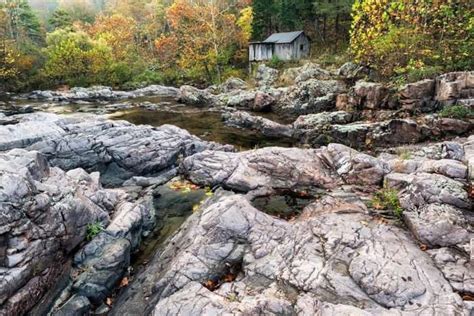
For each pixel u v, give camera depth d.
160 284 6.19
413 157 11.06
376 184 10.05
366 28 21.39
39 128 11.96
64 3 79.88
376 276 5.66
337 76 25.17
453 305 4.98
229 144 16.41
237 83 32.47
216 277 6.26
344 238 6.77
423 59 18.08
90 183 9.19
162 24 57.97
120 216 8.13
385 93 17.48
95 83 39.38
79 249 7.17
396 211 8.01
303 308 5.13
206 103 27.55
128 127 13.71
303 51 35.09
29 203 5.93
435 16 18.83
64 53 37.66
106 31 52.09
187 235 7.31
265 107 24.52
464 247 6.43
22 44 41.34
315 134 16.55
